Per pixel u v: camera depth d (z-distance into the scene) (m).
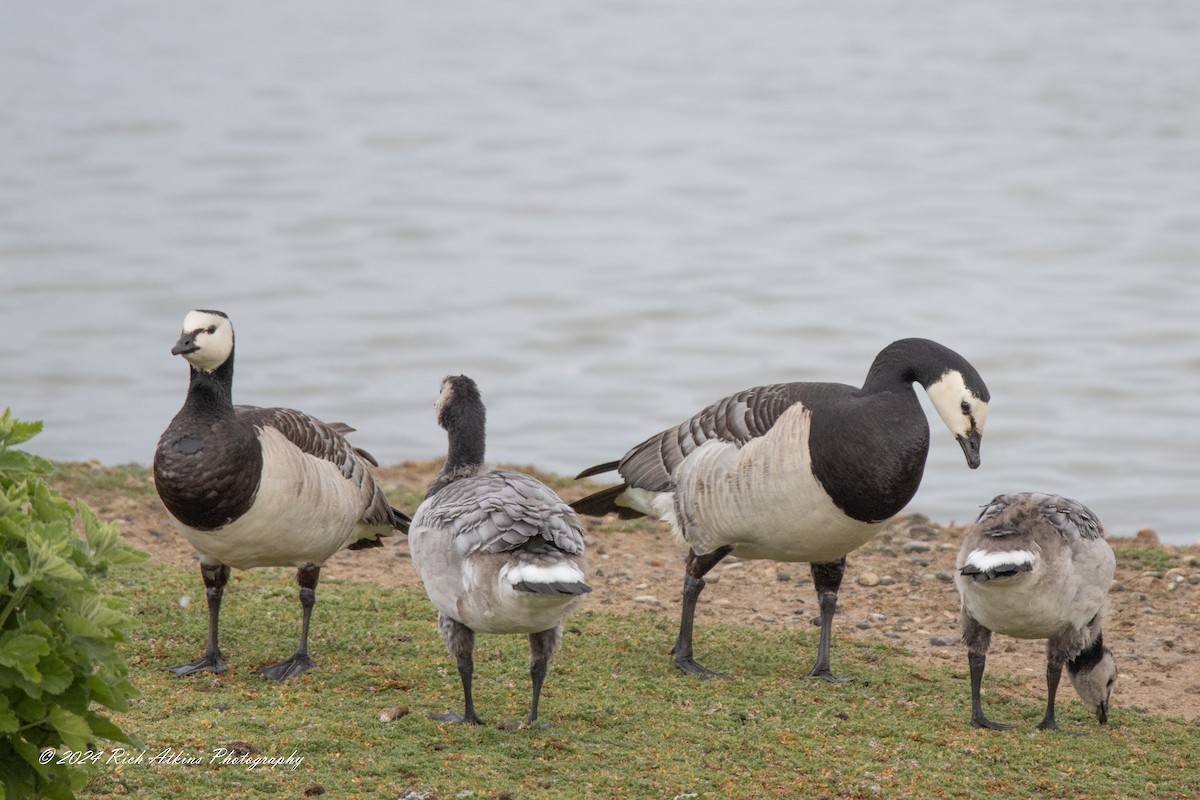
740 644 11.19
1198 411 24.00
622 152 55.03
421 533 8.76
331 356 27.47
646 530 14.77
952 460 21.56
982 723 9.30
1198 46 84.88
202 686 9.52
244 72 80.62
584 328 30.05
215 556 9.98
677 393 25.25
